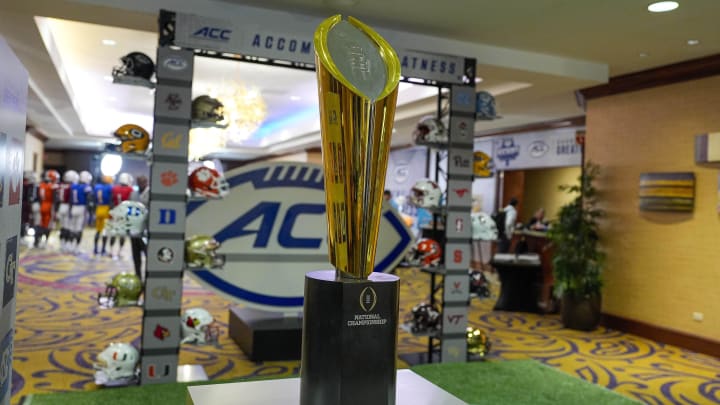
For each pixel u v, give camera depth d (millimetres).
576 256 6348
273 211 4992
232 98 8992
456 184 4820
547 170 12477
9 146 1705
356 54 1554
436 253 4801
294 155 18297
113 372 3848
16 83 1778
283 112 13281
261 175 4965
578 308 6309
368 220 1551
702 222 5527
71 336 5137
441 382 4258
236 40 4051
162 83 3879
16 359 4410
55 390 3773
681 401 4055
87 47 7434
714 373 4785
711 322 5418
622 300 6336
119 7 3994
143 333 3906
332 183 1541
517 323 6613
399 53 4559
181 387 3889
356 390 1541
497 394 4000
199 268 4191
